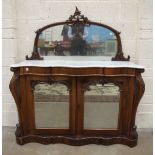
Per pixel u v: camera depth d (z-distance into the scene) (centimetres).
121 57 223
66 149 200
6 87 234
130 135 203
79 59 229
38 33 224
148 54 225
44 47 227
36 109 204
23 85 194
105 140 204
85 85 192
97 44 226
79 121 201
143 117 241
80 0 222
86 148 202
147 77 230
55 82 192
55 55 228
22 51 233
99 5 223
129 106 196
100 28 223
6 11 217
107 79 190
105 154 193
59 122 206
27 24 227
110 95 200
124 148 202
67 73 187
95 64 194
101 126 206
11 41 223
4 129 237
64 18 226
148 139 219
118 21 226
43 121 206
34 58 225
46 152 195
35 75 190
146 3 215
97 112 203
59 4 223
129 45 230
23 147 203
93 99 200
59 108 203
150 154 193
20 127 205
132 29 227
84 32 224
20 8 224
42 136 206
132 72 188
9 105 239
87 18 222
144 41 222
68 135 206
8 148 201
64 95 201
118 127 204
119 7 223
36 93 200
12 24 220
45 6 224
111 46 226
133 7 223
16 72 192
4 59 227
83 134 206
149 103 237
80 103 197
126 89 193
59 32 224
